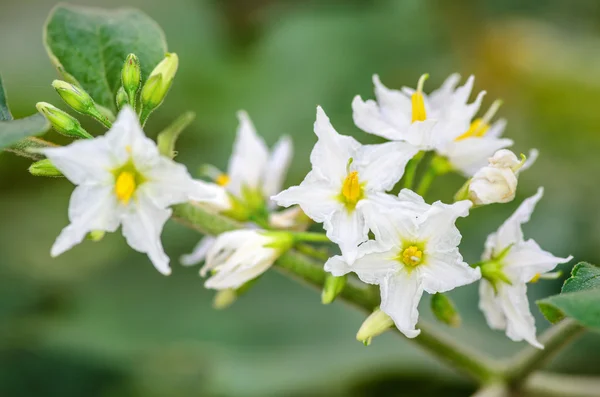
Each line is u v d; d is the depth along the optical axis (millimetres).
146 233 294
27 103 461
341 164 302
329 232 299
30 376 415
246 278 316
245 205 340
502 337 410
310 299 418
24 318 418
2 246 440
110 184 292
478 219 424
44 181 459
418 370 398
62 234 290
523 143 460
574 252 419
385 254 299
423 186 323
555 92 468
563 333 331
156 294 419
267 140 461
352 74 475
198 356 414
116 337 409
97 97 327
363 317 412
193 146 468
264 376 394
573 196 430
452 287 298
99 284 423
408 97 320
